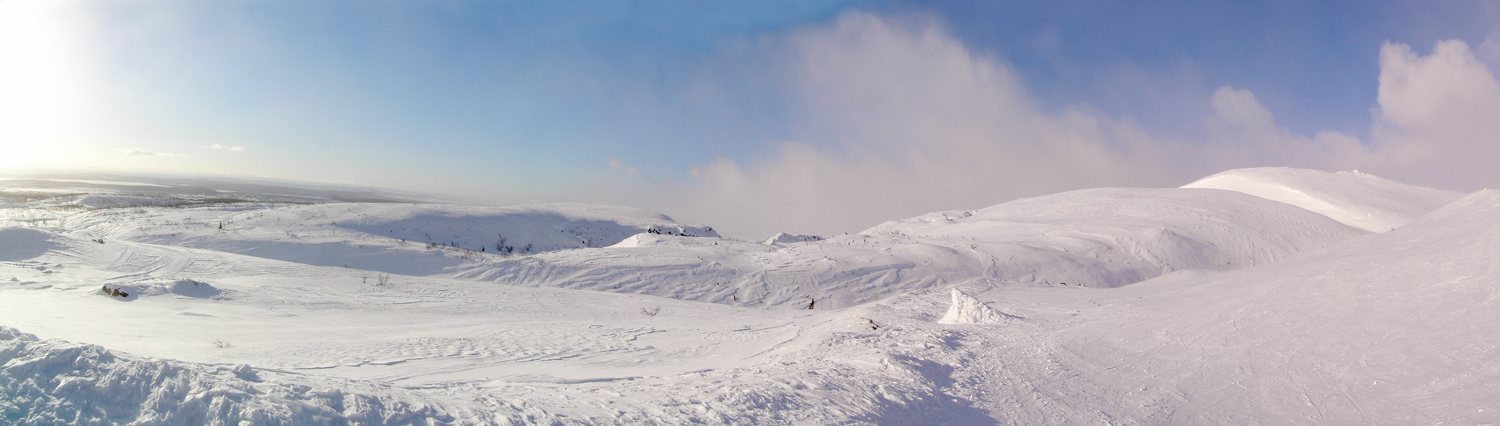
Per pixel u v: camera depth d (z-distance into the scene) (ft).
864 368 26.76
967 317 48.03
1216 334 30.12
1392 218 153.28
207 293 59.82
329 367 28.91
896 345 34.32
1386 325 24.93
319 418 13.82
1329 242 123.65
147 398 13.39
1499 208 37.19
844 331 41.86
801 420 18.80
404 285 76.59
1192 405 22.30
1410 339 22.98
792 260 111.65
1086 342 34.09
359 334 43.80
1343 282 32.30
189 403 13.25
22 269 65.98
